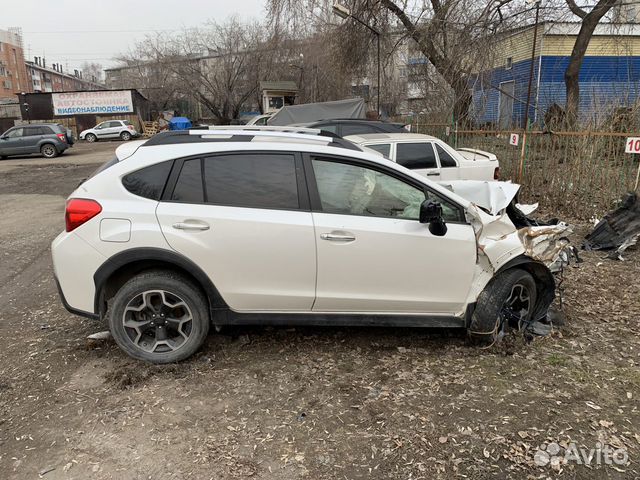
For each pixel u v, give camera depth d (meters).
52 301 5.11
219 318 3.63
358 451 2.77
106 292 3.65
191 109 53.00
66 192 13.04
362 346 3.97
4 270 6.29
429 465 2.66
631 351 3.85
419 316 3.78
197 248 3.46
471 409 3.13
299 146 3.64
